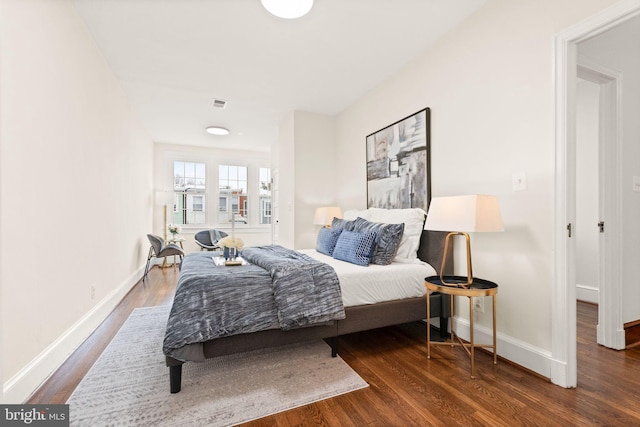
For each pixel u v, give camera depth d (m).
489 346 1.94
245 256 2.78
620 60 2.23
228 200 6.84
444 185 2.56
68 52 2.12
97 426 1.39
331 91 3.70
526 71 1.91
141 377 1.82
